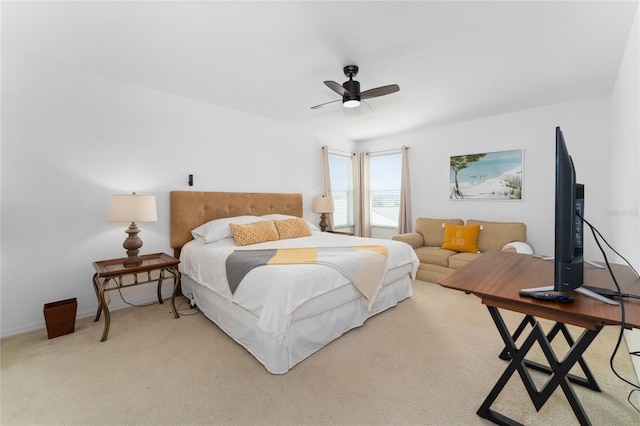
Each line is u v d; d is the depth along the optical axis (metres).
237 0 1.71
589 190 3.35
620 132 2.57
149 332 2.40
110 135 2.82
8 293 2.35
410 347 2.13
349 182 5.77
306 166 4.79
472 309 2.87
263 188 4.16
